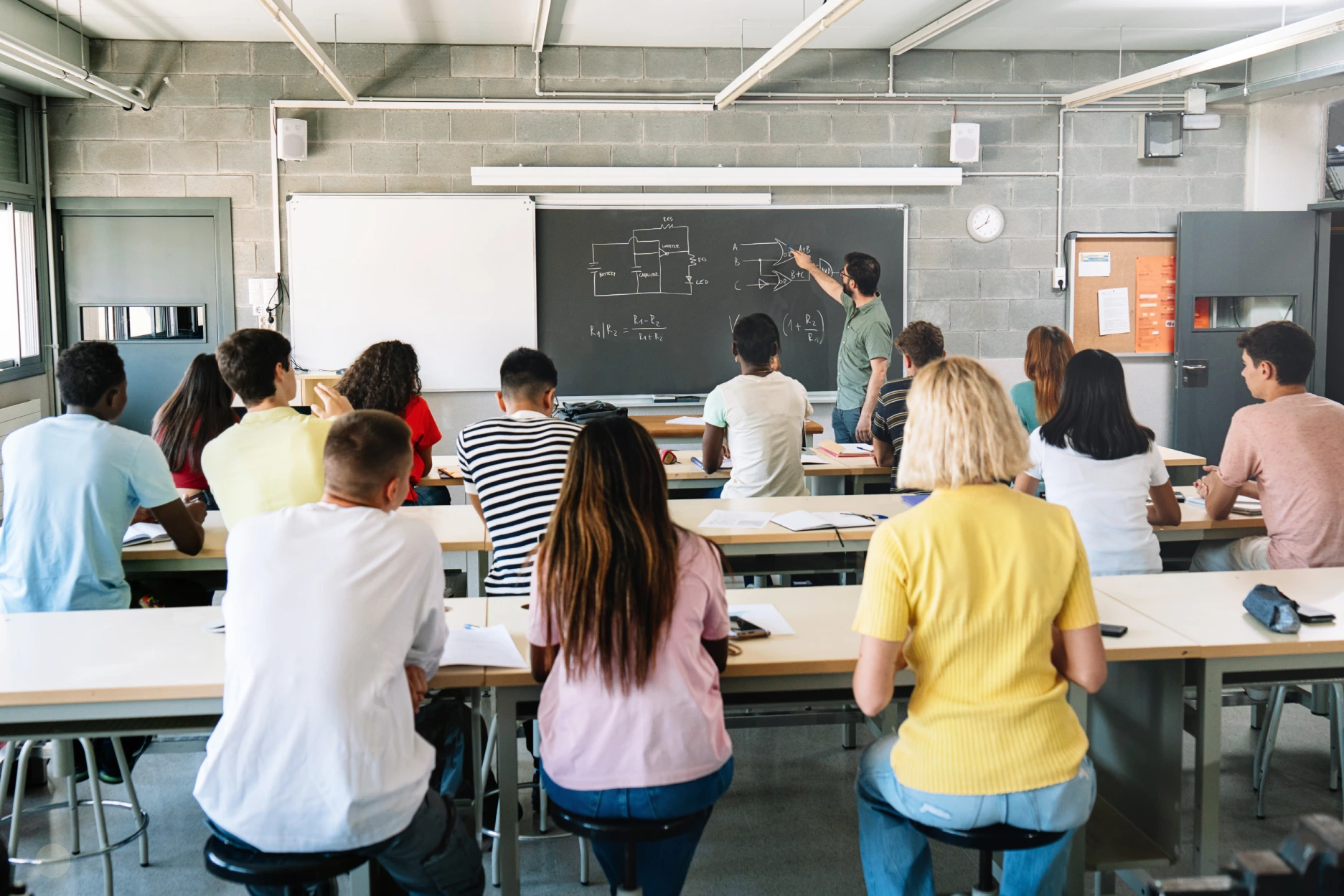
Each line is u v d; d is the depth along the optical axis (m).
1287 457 3.07
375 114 6.54
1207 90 6.96
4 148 6.06
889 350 5.58
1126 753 2.51
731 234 6.85
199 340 6.62
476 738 2.38
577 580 1.74
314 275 6.55
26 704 1.96
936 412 1.76
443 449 6.80
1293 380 3.15
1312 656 2.30
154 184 6.45
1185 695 3.29
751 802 3.02
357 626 1.70
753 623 2.33
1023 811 1.71
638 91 6.70
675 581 1.76
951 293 7.06
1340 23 4.47
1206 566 3.56
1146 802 2.43
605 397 6.87
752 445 3.88
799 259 6.38
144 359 6.61
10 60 5.24
